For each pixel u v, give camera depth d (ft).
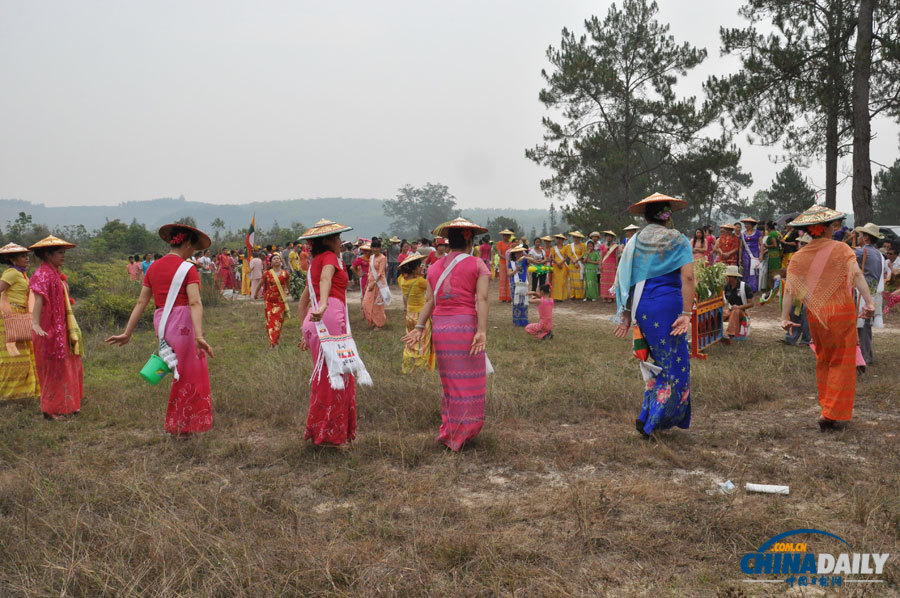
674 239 17.20
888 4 61.52
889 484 13.47
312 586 10.00
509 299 60.70
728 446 16.78
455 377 17.04
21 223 150.61
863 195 61.77
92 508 13.33
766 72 67.10
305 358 29.68
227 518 12.66
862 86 61.16
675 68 90.94
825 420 17.84
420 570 10.44
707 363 27.99
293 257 71.82
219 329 44.50
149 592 9.90
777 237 57.16
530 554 10.88
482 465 15.99
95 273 77.46
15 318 23.86
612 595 9.71
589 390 22.99
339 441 17.26
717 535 11.43
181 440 18.58
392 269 81.71
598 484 14.14
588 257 58.49
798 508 12.62
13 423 20.70
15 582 10.22
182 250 18.98
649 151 108.27
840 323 17.49
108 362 31.86
